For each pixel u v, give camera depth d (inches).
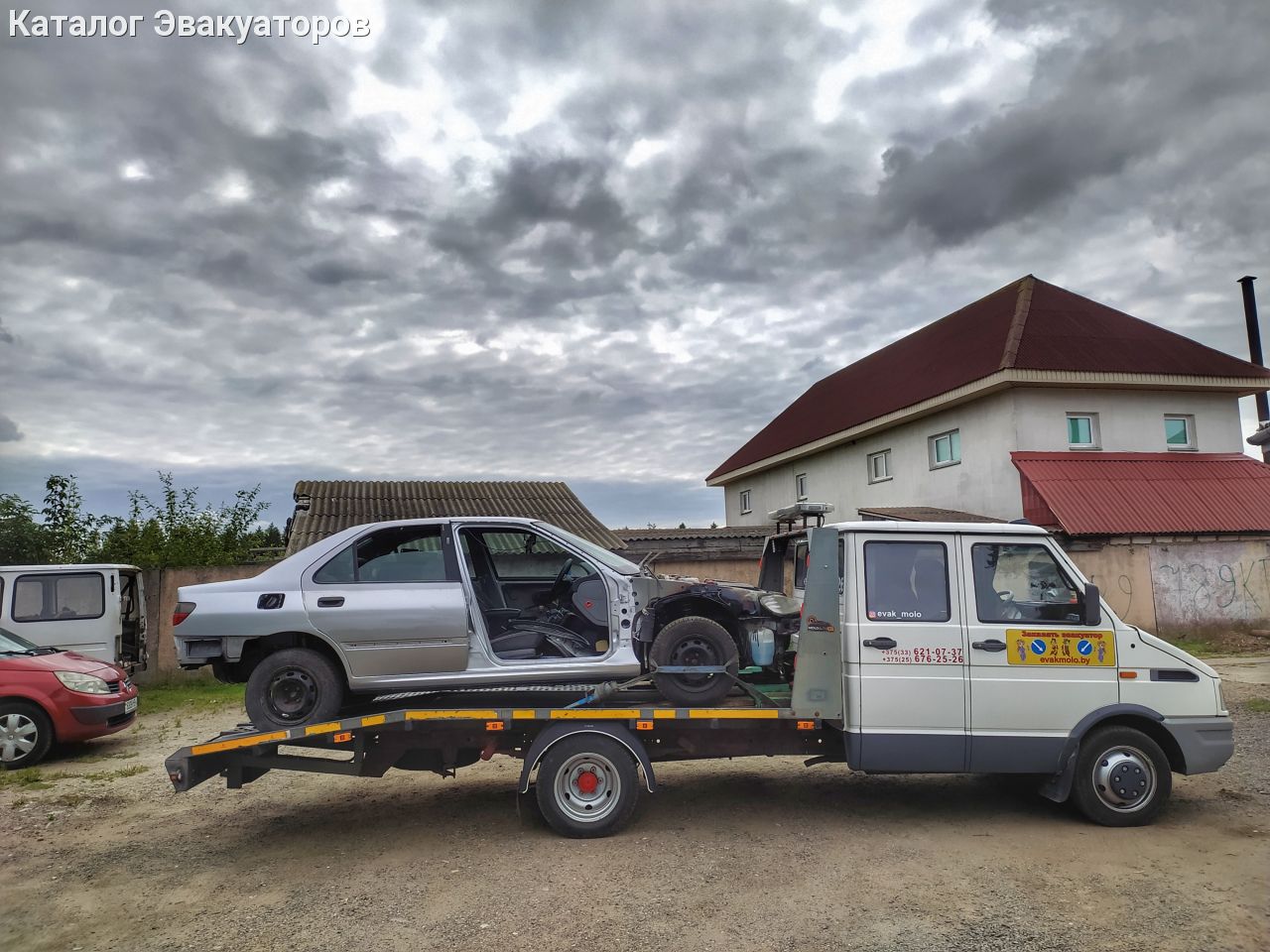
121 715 371.2
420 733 237.8
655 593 249.6
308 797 287.7
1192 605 686.5
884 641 231.5
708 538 785.6
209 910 189.6
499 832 241.8
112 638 464.8
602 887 197.0
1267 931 165.6
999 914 176.2
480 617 247.1
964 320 951.6
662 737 243.0
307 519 710.5
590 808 233.3
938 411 822.5
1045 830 232.1
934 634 232.2
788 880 199.2
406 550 252.8
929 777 294.8
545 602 291.0
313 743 232.1
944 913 177.6
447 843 233.0
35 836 248.4
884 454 921.5
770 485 1186.0
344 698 250.7
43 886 207.2
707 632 240.1
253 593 239.9
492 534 264.4
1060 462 729.6
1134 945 160.9
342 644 236.5
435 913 184.2
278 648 243.0
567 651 252.1
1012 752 230.2
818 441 992.9
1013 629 233.5
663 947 165.6
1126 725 238.5
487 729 234.4
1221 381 761.0
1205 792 264.5
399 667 238.8
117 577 475.2
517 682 242.4
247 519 773.3
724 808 259.3
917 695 230.2
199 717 467.5
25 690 344.5
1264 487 738.2
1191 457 767.1
